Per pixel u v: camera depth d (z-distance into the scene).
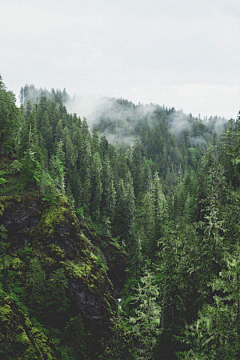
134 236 66.81
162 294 22.70
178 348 19.66
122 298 52.50
